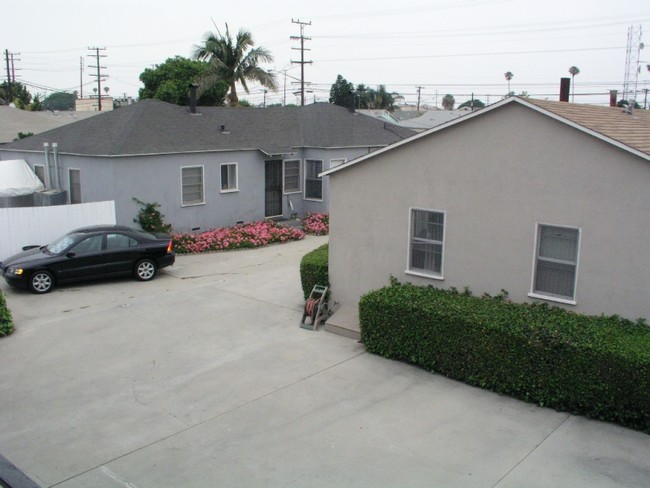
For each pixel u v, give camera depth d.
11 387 10.13
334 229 13.51
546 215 10.30
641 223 9.26
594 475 7.35
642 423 8.40
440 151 11.56
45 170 22.47
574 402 8.90
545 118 10.07
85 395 9.81
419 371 10.66
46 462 7.83
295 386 10.08
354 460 7.76
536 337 9.15
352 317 12.88
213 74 36.22
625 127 11.72
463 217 11.43
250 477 7.41
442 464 7.64
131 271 16.83
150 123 22.47
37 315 13.91
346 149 26.47
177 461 7.82
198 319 13.58
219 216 23.41
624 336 8.94
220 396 9.73
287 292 15.70
